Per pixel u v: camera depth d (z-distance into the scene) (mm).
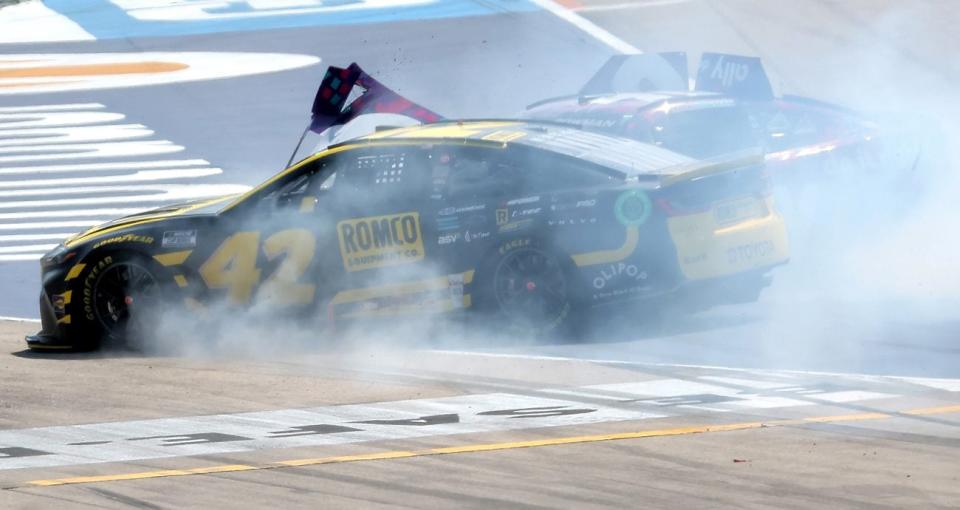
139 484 24828
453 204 37375
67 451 27578
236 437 28297
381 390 32281
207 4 121875
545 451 26281
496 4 108875
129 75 96375
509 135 38312
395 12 110250
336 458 26266
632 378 32406
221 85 90375
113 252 38531
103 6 124938
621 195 36188
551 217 36562
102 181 68062
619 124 44188
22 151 76000
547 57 90562
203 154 73188
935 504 22234
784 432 27031
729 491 23266
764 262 37281
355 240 37969
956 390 30094
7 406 31906
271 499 23609
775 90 78688
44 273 39281
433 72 88312
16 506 23531
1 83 96625
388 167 38188
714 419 28281
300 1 119250
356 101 45562
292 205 38531
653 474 24469
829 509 22141
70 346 38875
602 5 104875
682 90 50812
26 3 128375
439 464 25594
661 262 36031
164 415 30562
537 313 36969
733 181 37062
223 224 38531
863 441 26188
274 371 34875
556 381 32438
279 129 77875
